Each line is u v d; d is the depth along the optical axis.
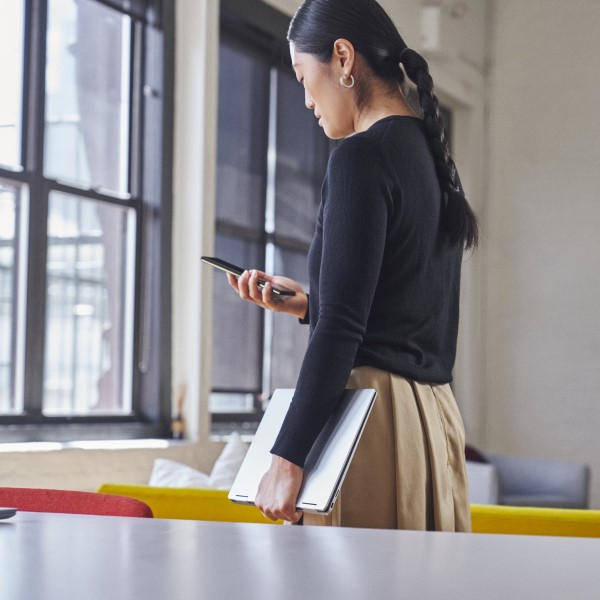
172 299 5.61
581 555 0.67
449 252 1.77
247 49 6.43
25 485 4.28
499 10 8.95
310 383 1.51
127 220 5.47
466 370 8.64
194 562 0.61
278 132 6.71
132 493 2.83
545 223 8.70
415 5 7.89
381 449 1.59
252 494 1.59
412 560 0.63
